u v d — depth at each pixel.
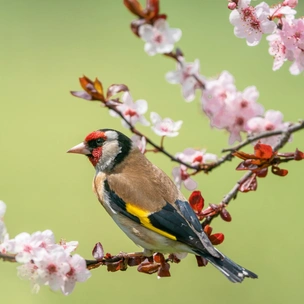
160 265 7.59
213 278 14.02
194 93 6.68
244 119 7.36
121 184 8.45
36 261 6.81
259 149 7.29
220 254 7.66
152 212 8.14
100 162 8.87
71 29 25.59
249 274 7.45
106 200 8.54
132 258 7.86
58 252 6.89
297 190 16.41
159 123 7.48
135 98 20.84
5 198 17.11
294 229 15.17
